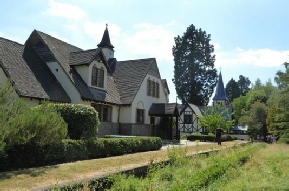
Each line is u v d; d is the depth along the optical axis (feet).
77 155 40.50
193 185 24.34
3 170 30.91
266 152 64.85
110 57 122.62
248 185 27.02
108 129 83.10
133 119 89.45
